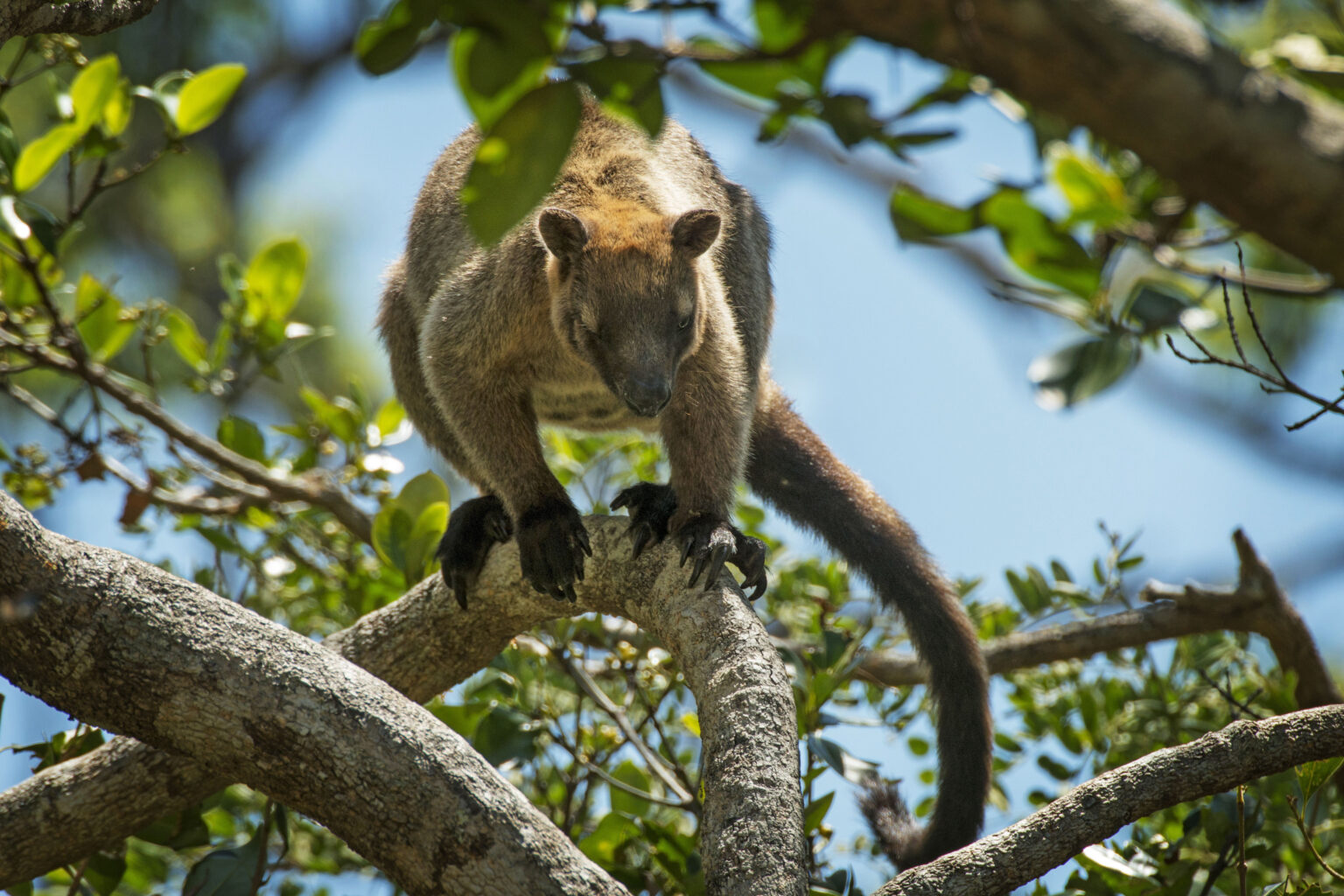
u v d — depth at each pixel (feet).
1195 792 18.86
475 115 14.01
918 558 32.50
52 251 31.01
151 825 25.31
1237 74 15.53
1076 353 24.84
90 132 31.12
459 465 35.27
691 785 29.25
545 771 31.55
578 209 31.42
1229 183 15.96
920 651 31.32
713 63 15.29
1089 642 32.86
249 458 36.94
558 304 30.09
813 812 24.16
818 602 34.22
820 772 25.13
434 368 30.68
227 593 32.27
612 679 33.45
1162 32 15.28
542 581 25.73
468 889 17.89
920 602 31.65
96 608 19.21
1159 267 29.99
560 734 28.27
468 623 26.55
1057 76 15.42
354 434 35.91
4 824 23.03
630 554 25.21
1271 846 26.91
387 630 26.53
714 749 19.77
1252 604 31.71
